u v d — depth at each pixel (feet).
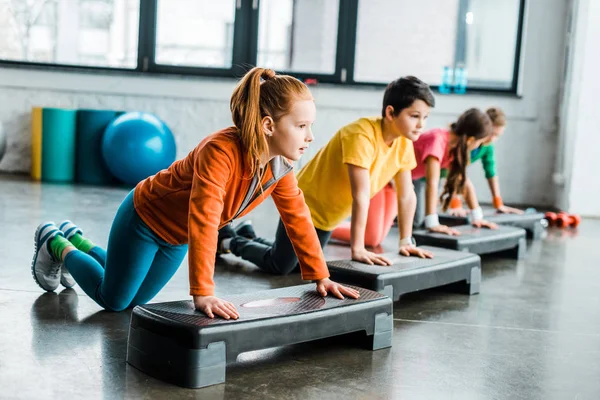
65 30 23.84
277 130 5.22
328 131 20.06
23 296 7.01
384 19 26.04
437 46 25.88
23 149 20.38
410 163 8.23
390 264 7.47
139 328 5.11
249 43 20.06
